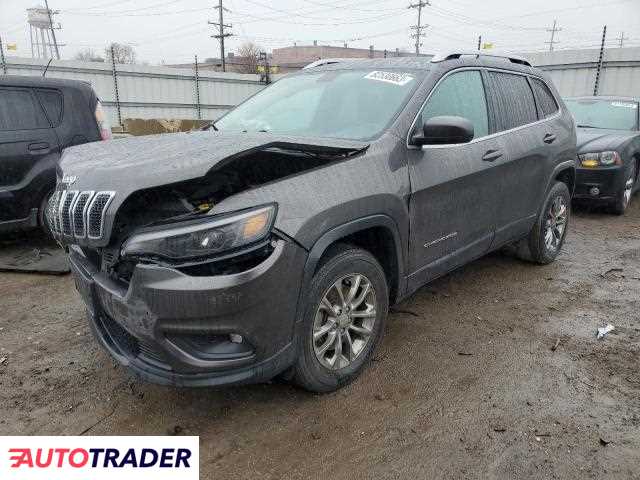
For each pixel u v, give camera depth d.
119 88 25.59
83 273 2.79
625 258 5.66
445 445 2.60
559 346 3.61
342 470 2.44
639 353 3.51
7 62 22.72
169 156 2.61
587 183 7.47
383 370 3.26
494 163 3.92
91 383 3.13
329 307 2.84
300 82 4.15
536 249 5.07
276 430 2.71
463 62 3.91
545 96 4.95
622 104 8.77
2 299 4.41
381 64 3.91
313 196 2.64
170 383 2.49
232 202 2.42
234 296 2.34
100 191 2.46
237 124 3.93
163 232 2.34
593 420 2.79
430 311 4.17
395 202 3.05
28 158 5.48
